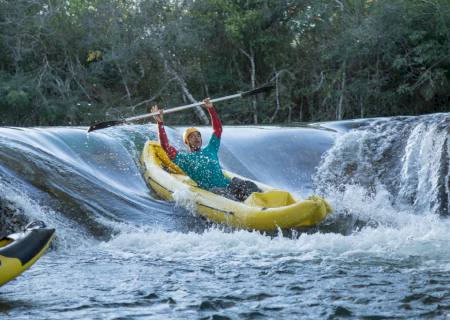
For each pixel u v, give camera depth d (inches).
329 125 902.4
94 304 347.3
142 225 569.3
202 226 580.1
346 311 335.0
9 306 343.3
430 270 420.5
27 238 354.9
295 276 407.2
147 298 358.9
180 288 380.5
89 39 1577.3
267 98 1662.2
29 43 1588.3
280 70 1651.1
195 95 1708.9
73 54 1631.4
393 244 494.3
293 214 546.3
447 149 718.5
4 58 1592.0
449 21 1441.9
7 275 338.6
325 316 327.9
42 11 1604.3
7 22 1525.6
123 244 514.6
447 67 1478.8
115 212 583.5
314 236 513.0
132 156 738.8
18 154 619.2
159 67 1663.4
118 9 1590.8
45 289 378.0
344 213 627.8
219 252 479.8
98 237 539.8
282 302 351.6
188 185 627.8
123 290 375.9
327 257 458.6
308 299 356.5
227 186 613.0
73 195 585.3
